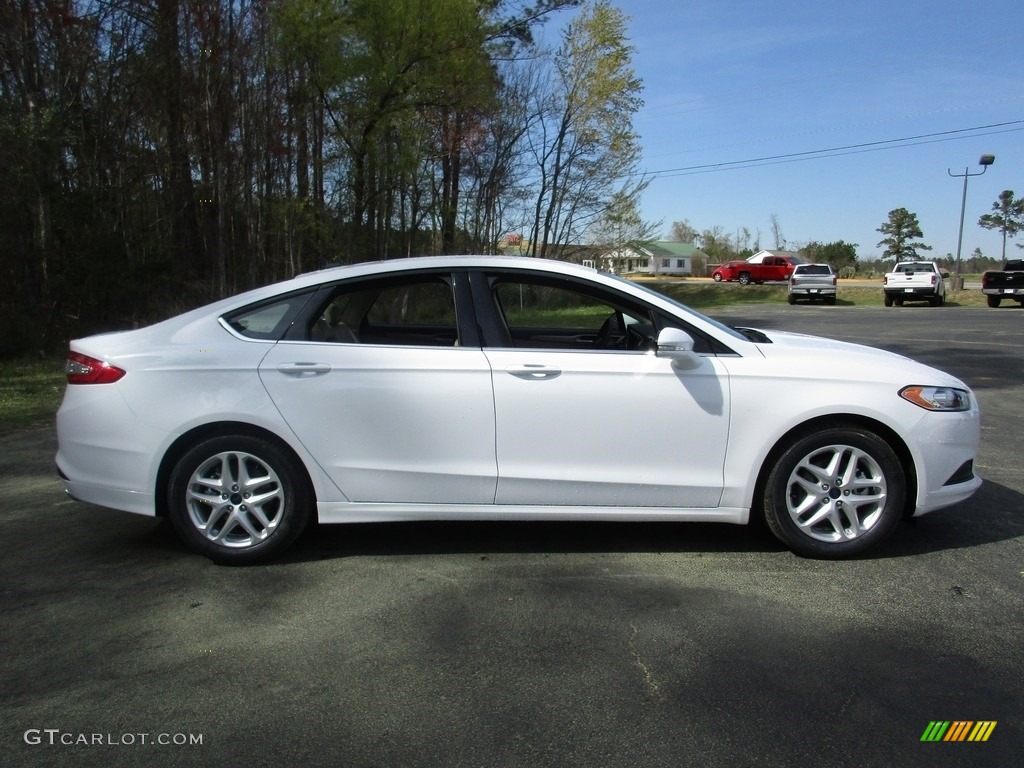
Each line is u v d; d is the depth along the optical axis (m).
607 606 3.76
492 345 4.27
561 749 2.69
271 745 2.72
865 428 4.27
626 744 2.71
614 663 3.24
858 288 40.12
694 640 3.43
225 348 4.22
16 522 4.96
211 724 2.84
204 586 3.99
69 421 4.26
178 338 4.28
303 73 19.00
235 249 19.06
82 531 4.80
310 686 3.07
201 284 17.84
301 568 4.23
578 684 3.08
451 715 2.88
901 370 4.31
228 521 4.22
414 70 19.78
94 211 15.13
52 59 14.44
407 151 20.12
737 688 3.05
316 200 19.92
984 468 6.22
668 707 2.93
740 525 4.83
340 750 2.69
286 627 3.55
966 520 4.97
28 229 14.39
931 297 30.16
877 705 2.94
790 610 3.71
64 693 3.03
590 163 30.28
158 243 17.55
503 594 3.90
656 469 4.22
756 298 36.34
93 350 4.29
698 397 4.18
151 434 4.13
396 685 3.08
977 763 2.61
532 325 4.94
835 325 20.94
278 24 17.72
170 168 17.73
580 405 4.16
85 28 14.52
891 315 24.73
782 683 3.09
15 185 13.85
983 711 2.90
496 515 4.25
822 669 3.19
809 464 4.26
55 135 14.09
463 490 4.22
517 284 4.43
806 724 2.82
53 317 14.41
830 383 4.20
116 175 16.20
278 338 4.26
